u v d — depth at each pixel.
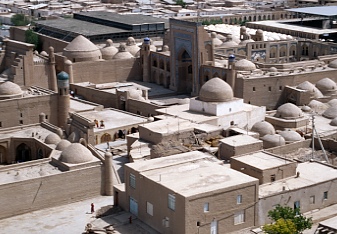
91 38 174.38
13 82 128.12
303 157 96.00
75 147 90.25
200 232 73.50
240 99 114.88
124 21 189.38
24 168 89.88
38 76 132.00
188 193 72.62
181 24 136.12
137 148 98.75
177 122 105.75
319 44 168.88
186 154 86.94
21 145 104.81
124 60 149.00
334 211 81.62
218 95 112.25
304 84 129.62
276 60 171.38
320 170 85.81
